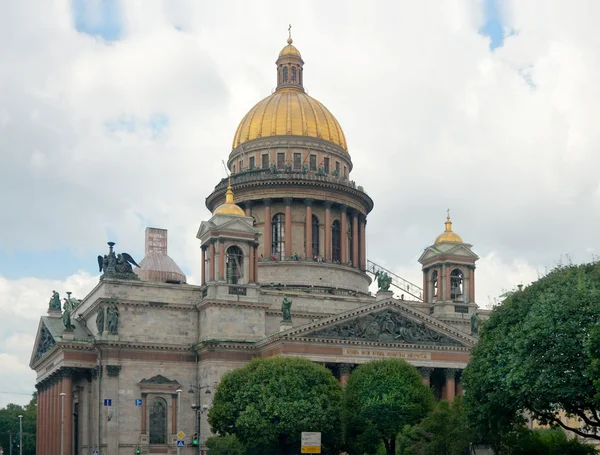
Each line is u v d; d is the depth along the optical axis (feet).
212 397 487.61
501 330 339.77
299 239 596.29
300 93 651.66
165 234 603.26
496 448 369.09
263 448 414.62
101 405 485.97
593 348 281.74
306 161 613.52
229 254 521.65
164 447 494.18
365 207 635.66
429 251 576.61
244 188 600.39
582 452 358.84
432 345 505.66
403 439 399.44
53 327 538.88
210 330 502.79
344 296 554.46
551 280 337.11
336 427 419.95
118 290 506.07
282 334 474.49
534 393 304.09
